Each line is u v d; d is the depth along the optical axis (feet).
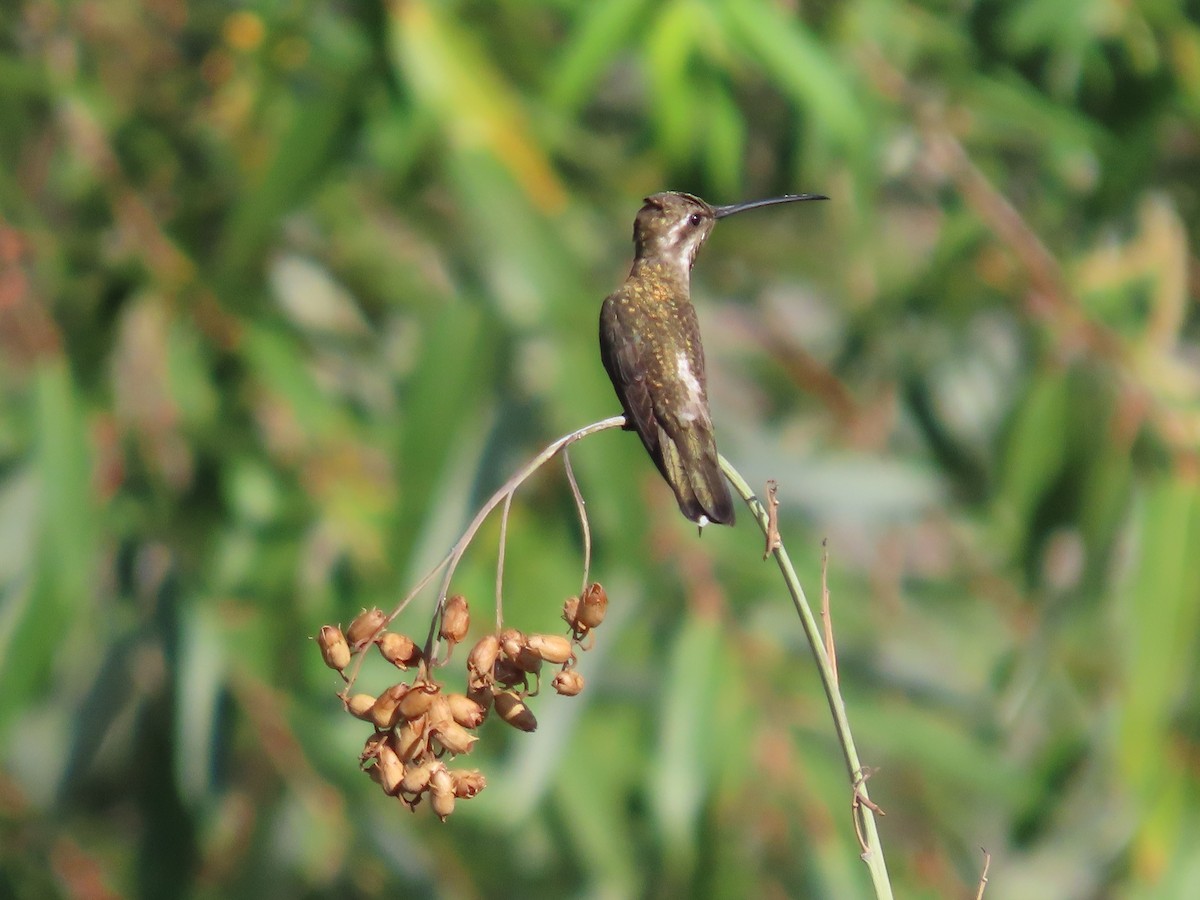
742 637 31.78
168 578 31.55
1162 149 38.86
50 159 35.58
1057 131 37.42
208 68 36.24
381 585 31.81
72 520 29.35
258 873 33.73
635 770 32.14
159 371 32.07
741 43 30.83
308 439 32.65
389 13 30.17
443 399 29.09
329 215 36.32
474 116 30.07
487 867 34.47
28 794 35.50
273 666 32.04
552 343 29.19
